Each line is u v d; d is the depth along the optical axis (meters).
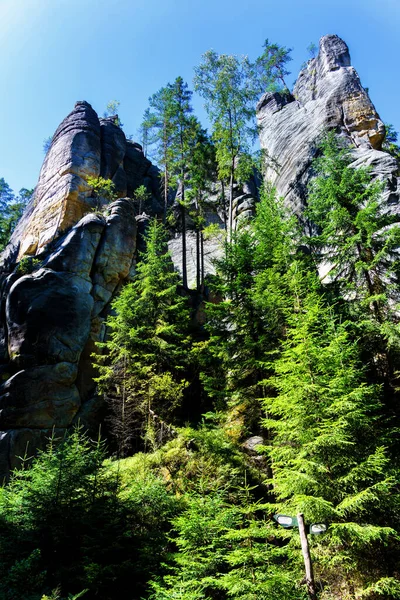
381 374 12.48
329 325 11.15
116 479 11.52
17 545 8.60
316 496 8.01
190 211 34.22
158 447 15.03
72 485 9.68
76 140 33.09
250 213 32.66
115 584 8.20
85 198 29.92
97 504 9.63
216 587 6.99
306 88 40.12
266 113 41.72
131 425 17.69
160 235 25.33
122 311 19.39
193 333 22.86
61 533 8.87
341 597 7.50
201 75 27.03
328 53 38.16
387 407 11.41
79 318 21.69
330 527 7.38
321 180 16.75
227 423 15.54
